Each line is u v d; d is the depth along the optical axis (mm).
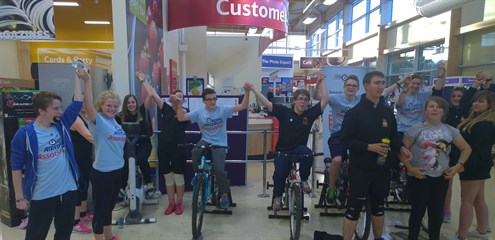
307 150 2941
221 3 5492
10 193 3064
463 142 2387
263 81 12859
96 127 2314
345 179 3260
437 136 2354
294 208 2742
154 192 3754
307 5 16516
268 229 3061
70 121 2059
